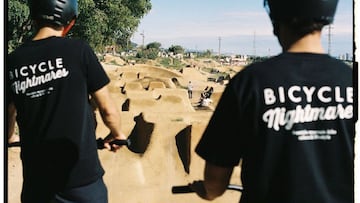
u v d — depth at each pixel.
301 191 1.70
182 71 45.50
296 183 1.70
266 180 1.74
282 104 1.71
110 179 8.41
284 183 1.72
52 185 2.46
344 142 1.73
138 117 12.00
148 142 10.31
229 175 1.89
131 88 23.95
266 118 1.71
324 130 1.73
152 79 29.67
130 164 8.89
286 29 1.83
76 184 2.47
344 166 1.73
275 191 1.74
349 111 1.74
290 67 1.75
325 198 1.71
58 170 2.44
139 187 8.38
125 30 28.48
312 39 1.81
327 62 1.78
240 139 1.79
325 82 1.74
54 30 2.50
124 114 12.18
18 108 2.48
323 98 1.73
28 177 2.51
